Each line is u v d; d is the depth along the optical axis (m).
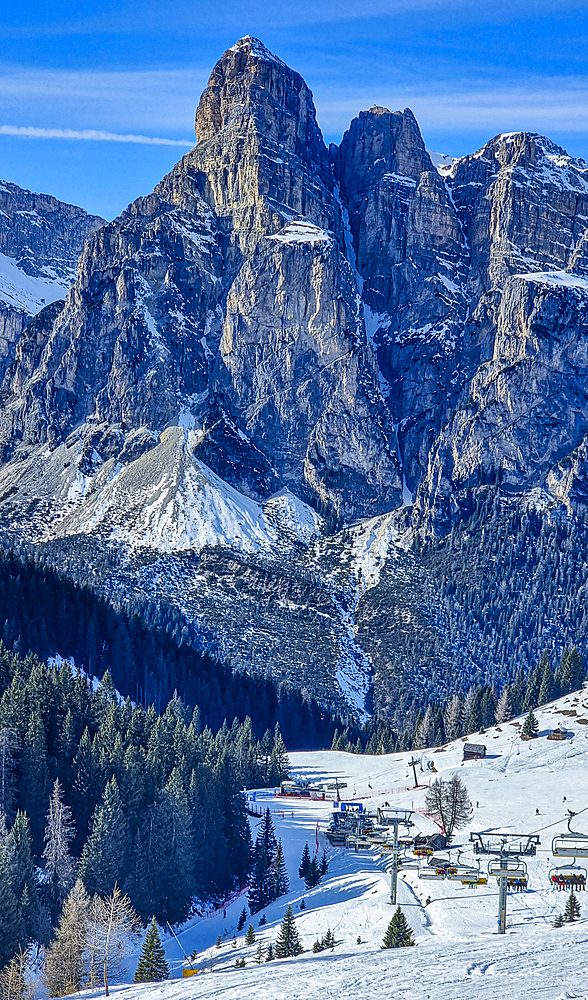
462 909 194.25
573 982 118.00
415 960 139.12
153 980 178.50
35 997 179.75
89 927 181.88
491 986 118.56
